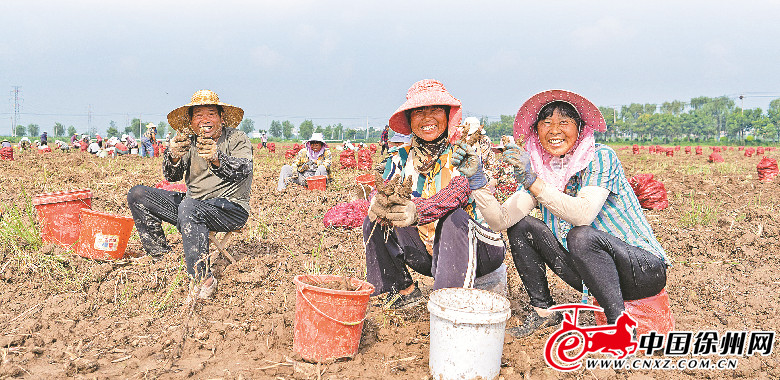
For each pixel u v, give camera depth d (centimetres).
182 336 371
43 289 452
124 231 514
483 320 298
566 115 342
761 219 793
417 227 407
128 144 2923
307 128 19062
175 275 480
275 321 391
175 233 629
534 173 332
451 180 367
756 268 568
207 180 471
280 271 504
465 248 364
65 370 322
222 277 480
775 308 449
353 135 18562
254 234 639
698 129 18312
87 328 389
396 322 408
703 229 736
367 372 329
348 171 1723
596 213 335
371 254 411
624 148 6569
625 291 353
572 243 338
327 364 337
